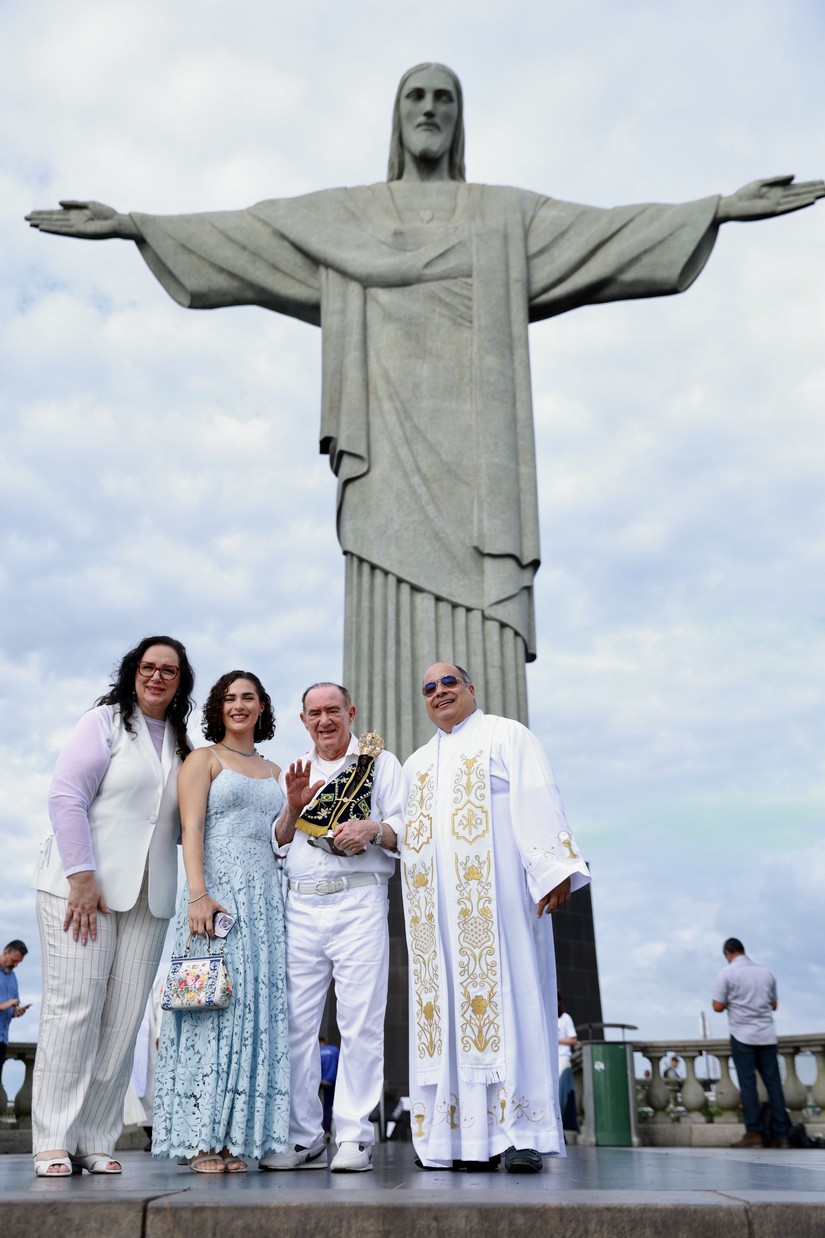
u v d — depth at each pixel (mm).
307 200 16750
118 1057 5051
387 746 14352
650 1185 3939
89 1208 3139
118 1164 4863
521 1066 5246
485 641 14867
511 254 16406
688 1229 3066
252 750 5629
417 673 14734
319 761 5898
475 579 15117
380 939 5516
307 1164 5301
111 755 5230
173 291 16547
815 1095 12164
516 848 5633
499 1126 5184
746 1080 11383
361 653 14789
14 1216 3129
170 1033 5000
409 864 5766
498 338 15977
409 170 17391
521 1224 3080
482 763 5734
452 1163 5281
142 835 5195
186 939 5090
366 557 15102
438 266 16203
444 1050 5391
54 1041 4836
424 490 15305
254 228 16375
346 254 16078
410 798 5895
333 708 5848
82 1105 4844
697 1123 13102
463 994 5402
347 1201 3150
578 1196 3285
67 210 16047
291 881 5586
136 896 5105
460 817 5672
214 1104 4824
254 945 5102
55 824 5000
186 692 5570
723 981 11609
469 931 5492
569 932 14203
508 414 15773
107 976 5055
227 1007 4949
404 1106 11758
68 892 4984
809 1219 3082
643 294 16484
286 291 16375
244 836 5266
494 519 15211
